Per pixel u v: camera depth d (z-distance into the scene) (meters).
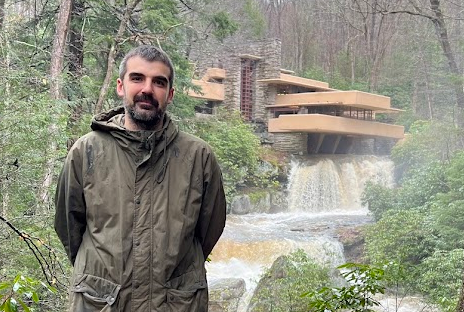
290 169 22.44
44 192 6.07
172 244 1.96
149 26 12.99
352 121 24.39
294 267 9.37
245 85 26.31
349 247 15.32
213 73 25.38
